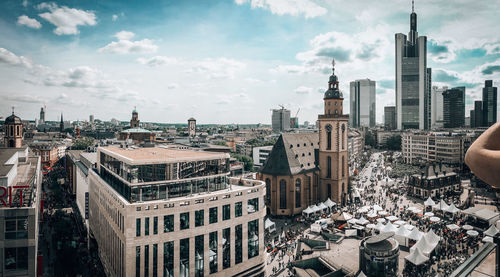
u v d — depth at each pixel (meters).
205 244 54.22
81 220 100.62
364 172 191.00
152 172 53.72
